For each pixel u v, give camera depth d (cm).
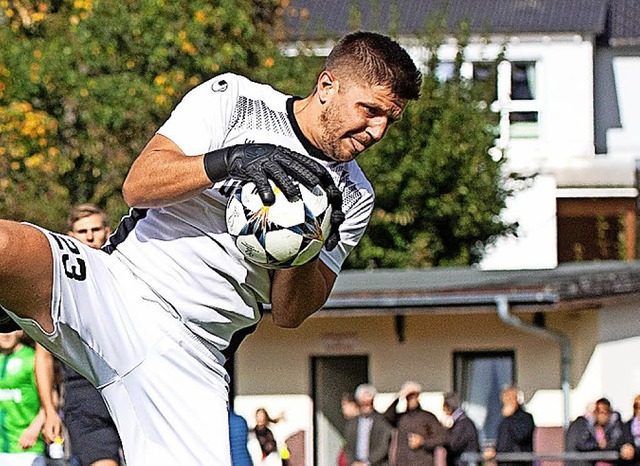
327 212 538
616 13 4253
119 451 974
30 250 538
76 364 580
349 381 2592
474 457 1992
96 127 3055
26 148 2972
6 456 1107
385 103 554
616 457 1936
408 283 2527
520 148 4106
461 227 3394
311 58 3284
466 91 3422
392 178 3294
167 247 582
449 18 4066
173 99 3062
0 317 564
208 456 589
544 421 2520
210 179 526
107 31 3084
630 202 4122
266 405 2592
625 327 2477
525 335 2531
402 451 2030
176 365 590
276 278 596
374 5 3469
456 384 2559
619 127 4200
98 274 570
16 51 3078
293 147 575
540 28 4056
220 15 3111
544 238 4094
